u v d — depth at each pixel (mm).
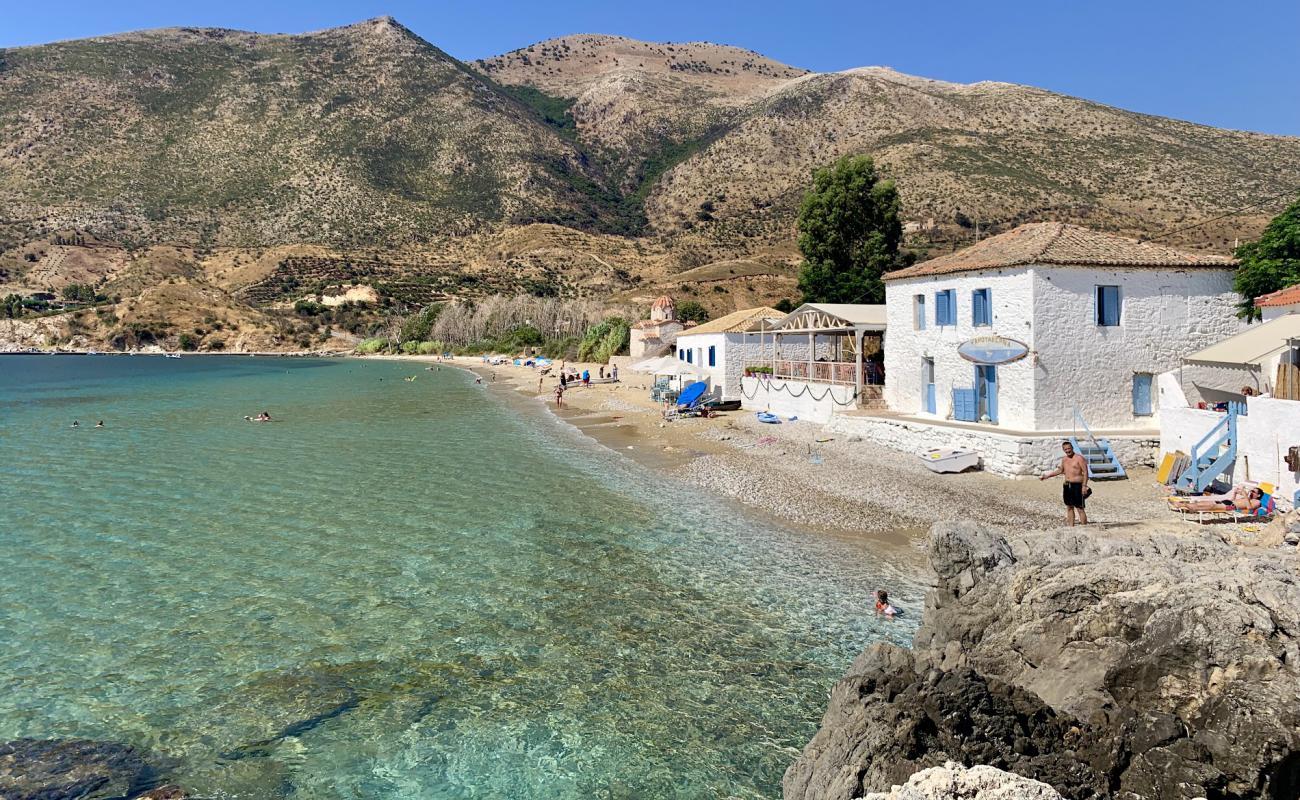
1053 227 27297
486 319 133125
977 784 6043
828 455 28172
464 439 36469
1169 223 94438
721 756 9711
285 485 25812
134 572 16703
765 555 17422
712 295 122250
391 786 9195
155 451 33438
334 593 15352
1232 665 7785
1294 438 17000
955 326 27781
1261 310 23359
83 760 9680
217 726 10484
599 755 9758
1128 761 7285
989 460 23875
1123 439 22984
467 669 12055
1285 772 7035
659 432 37188
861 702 8086
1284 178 103312
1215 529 15492
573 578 16062
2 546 18719
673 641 12922
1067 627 9320
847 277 53281
